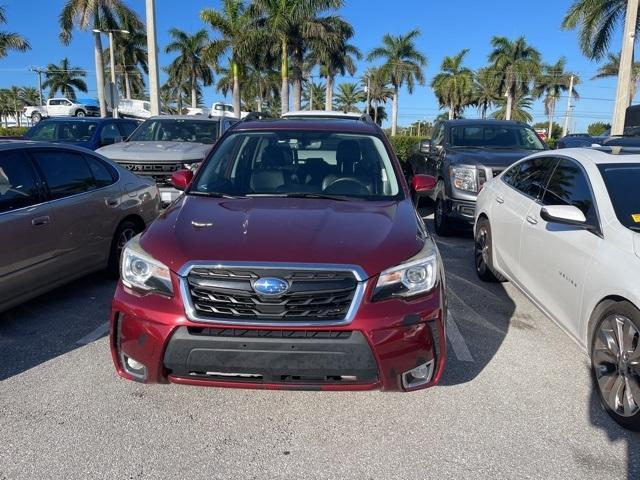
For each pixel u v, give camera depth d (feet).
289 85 119.75
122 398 11.67
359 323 9.52
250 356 9.53
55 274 16.48
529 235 15.48
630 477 9.37
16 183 15.39
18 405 11.37
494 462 9.74
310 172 14.40
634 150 15.10
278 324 9.50
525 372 13.07
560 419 11.09
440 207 29.14
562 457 9.89
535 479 9.32
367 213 12.06
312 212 11.97
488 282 20.25
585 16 80.59
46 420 10.84
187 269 9.81
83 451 9.91
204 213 11.96
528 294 15.49
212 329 9.66
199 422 10.84
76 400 11.58
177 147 31.04
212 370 9.74
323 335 9.56
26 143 16.40
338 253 10.00
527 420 11.03
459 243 27.22
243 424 10.80
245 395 11.82
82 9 98.99
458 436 10.48
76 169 18.03
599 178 13.35
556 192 15.02
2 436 10.31
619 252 11.38
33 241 15.35
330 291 9.61
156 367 9.89
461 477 9.36
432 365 10.15
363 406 11.46
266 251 10.00
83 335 14.99
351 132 15.70
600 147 15.69
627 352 10.68
